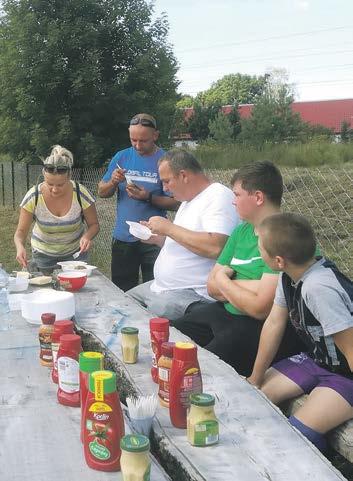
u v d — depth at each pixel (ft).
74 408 5.74
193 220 10.83
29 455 4.83
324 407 6.64
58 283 10.86
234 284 8.92
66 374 5.76
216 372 6.51
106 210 26.50
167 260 11.25
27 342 7.79
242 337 8.96
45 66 50.62
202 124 122.21
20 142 54.70
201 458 4.61
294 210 23.93
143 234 11.49
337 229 21.68
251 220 8.96
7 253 28.48
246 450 4.75
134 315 9.00
